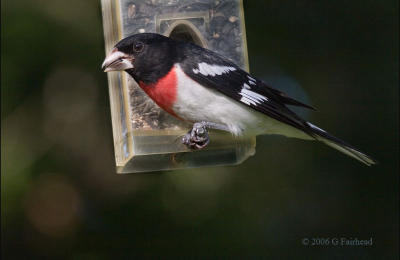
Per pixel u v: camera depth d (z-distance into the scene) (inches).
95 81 459.2
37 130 452.8
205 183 440.8
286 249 437.7
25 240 437.1
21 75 451.2
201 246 433.4
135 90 345.7
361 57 474.6
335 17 479.5
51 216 441.1
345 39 477.4
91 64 458.0
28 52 451.8
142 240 434.9
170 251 429.7
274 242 436.5
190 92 327.0
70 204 443.8
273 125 339.6
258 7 479.2
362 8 481.4
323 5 480.4
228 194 440.1
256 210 441.4
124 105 346.6
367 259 438.3
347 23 479.8
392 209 446.6
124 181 446.9
